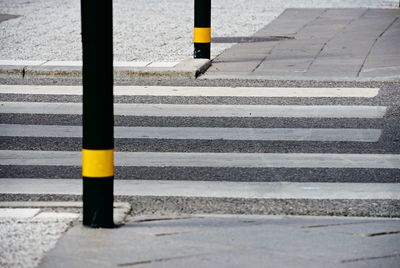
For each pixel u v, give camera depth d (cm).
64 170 1034
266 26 2106
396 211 873
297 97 1403
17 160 1075
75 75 1574
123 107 1346
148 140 1165
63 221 806
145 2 2588
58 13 2344
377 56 1702
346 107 1340
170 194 934
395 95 1414
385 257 716
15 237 754
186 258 707
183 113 1310
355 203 900
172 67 1570
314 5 2505
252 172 1020
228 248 733
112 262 695
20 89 1477
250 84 1498
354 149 1120
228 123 1251
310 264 697
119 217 823
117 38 1925
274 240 757
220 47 1825
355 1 2611
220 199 916
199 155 1095
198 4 1645
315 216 855
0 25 2116
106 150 779
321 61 1664
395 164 1054
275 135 1187
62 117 1291
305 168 1034
